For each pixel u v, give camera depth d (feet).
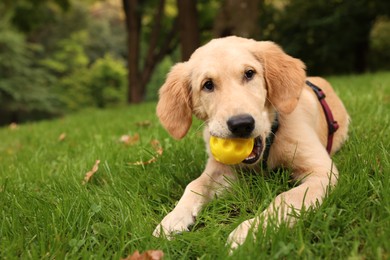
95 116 7.41
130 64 11.39
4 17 15.58
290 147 2.08
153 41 11.39
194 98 2.19
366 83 5.89
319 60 15.07
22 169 2.97
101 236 1.72
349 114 3.33
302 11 14.34
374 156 1.95
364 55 14.78
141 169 2.48
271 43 2.26
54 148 4.01
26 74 15.97
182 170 2.40
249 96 1.95
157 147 2.92
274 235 1.41
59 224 1.77
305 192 1.64
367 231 1.36
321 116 2.53
